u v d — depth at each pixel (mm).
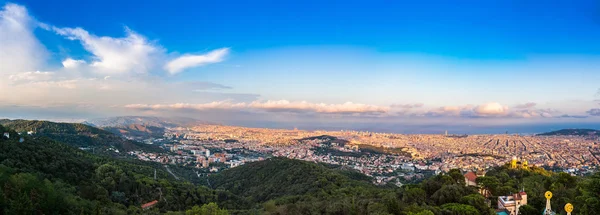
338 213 79125
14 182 71875
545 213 66250
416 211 64812
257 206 115688
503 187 83625
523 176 117375
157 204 105875
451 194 75000
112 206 91875
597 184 59438
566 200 69750
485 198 76812
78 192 90125
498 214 69312
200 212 92250
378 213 68000
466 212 62656
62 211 73938
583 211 56938
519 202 71062
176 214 94000
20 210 62531
